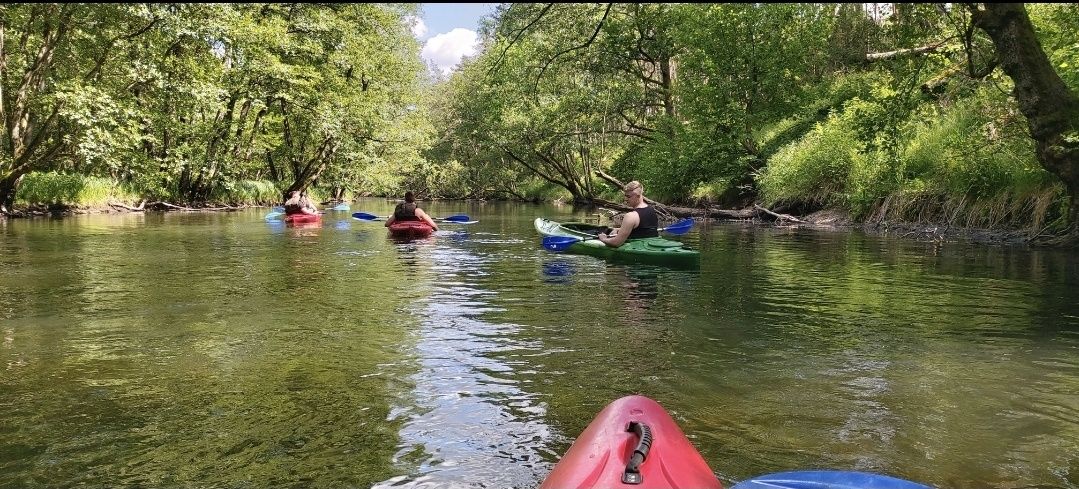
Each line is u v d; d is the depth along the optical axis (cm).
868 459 241
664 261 791
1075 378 333
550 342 410
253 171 3472
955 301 543
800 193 1628
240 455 243
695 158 1927
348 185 3419
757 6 1822
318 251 934
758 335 429
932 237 1101
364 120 2666
